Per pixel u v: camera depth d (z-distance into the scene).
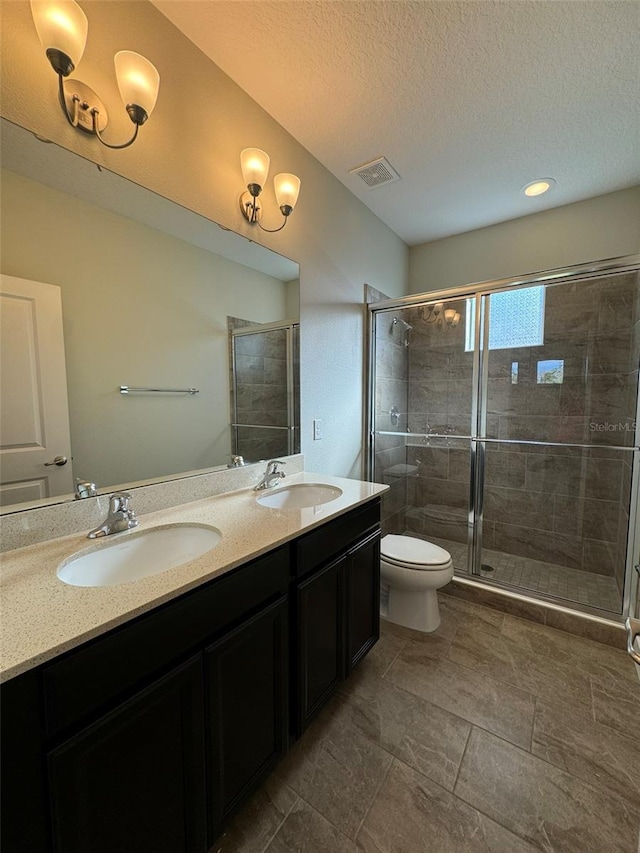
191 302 1.48
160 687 0.80
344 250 2.31
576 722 1.40
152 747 0.80
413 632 1.96
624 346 2.26
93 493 1.19
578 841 1.01
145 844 0.80
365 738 1.33
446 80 1.48
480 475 2.72
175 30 1.29
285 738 1.19
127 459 1.30
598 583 2.35
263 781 1.11
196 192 1.42
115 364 1.25
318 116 1.69
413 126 1.75
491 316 2.68
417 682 1.61
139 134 1.22
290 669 1.23
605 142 1.84
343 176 2.16
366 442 2.67
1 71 0.93
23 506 1.04
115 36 1.13
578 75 1.45
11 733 0.60
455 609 2.21
